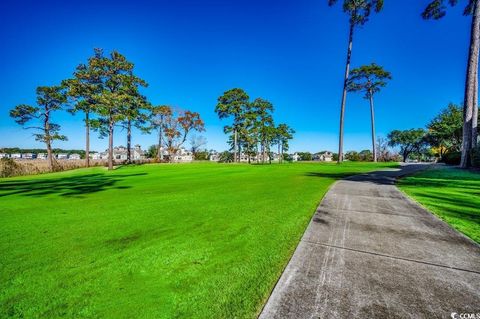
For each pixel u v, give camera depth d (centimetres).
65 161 4009
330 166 2441
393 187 857
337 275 264
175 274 280
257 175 1580
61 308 221
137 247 365
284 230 419
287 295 229
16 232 448
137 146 10506
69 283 265
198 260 315
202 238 396
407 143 6619
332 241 362
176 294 239
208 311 212
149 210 612
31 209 655
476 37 1678
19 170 2766
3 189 1171
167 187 1080
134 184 1266
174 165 3669
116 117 3072
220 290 244
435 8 1831
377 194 725
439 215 495
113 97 3086
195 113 5238
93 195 896
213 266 296
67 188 1146
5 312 217
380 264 288
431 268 278
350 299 221
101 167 3525
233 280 262
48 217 560
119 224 491
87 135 3856
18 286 260
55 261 322
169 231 438
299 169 2069
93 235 425
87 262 317
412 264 288
